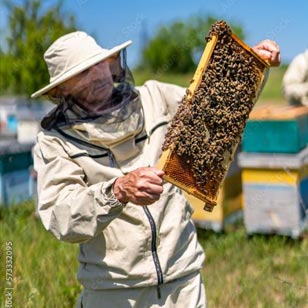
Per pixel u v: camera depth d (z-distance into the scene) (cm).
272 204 658
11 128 994
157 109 297
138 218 276
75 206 254
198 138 262
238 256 615
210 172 270
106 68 272
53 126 284
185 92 283
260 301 495
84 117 273
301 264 581
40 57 1075
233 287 524
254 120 646
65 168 274
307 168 669
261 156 650
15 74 1096
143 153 285
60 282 498
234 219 736
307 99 695
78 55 272
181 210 289
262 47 299
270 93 2261
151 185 241
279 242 654
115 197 248
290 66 709
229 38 278
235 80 280
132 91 279
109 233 278
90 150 278
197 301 287
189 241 291
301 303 484
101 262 279
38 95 280
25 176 828
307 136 672
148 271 275
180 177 259
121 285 277
